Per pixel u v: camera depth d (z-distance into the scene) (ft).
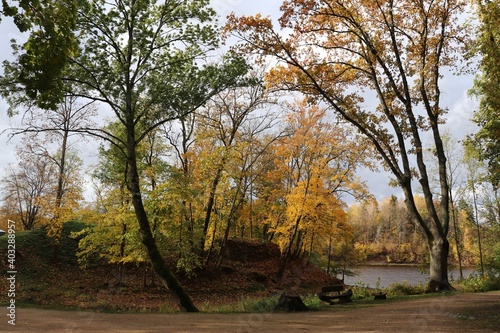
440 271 59.57
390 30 63.87
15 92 41.91
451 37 65.31
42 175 109.40
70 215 76.59
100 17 47.67
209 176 81.71
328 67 61.72
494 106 61.93
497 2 58.59
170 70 53.06
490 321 30.66
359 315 37.17
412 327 29.01
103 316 37.47
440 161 65.51
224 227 98.58
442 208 63.98
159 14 53.06
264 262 110.73
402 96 65.16
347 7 61.57
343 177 93.81
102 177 84.02
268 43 57.36
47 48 22.09
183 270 90.12
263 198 105.91
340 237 105.40
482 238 122.42
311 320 34.12
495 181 85.92
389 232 248.93
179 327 30.17
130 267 93.09
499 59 58.34
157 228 72.49
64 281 80.89
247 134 91.91
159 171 78.18
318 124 92.02
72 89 48.80
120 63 50.49
